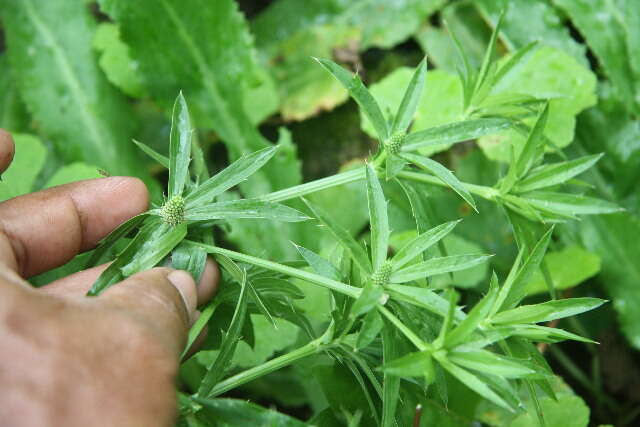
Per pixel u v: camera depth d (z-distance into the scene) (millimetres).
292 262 288
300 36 501
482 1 475
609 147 455
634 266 443
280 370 430
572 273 418
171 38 443
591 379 463
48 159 467
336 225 263
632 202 453
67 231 311
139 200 325
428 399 339
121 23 436
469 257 260
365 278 276
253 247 428
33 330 221
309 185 288
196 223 292
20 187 404
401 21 493
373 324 253
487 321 263
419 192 302
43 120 461
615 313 464
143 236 277
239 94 454
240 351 365
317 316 371
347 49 495
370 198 266
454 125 287
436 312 258
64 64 466
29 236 303
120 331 231
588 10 459
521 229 305
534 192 301
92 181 320
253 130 456
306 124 494
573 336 257
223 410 259
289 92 491
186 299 267
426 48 491
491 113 322
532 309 261
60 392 216
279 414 259
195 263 282
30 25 468
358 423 289
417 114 435
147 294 252
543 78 435
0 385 215
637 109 455
